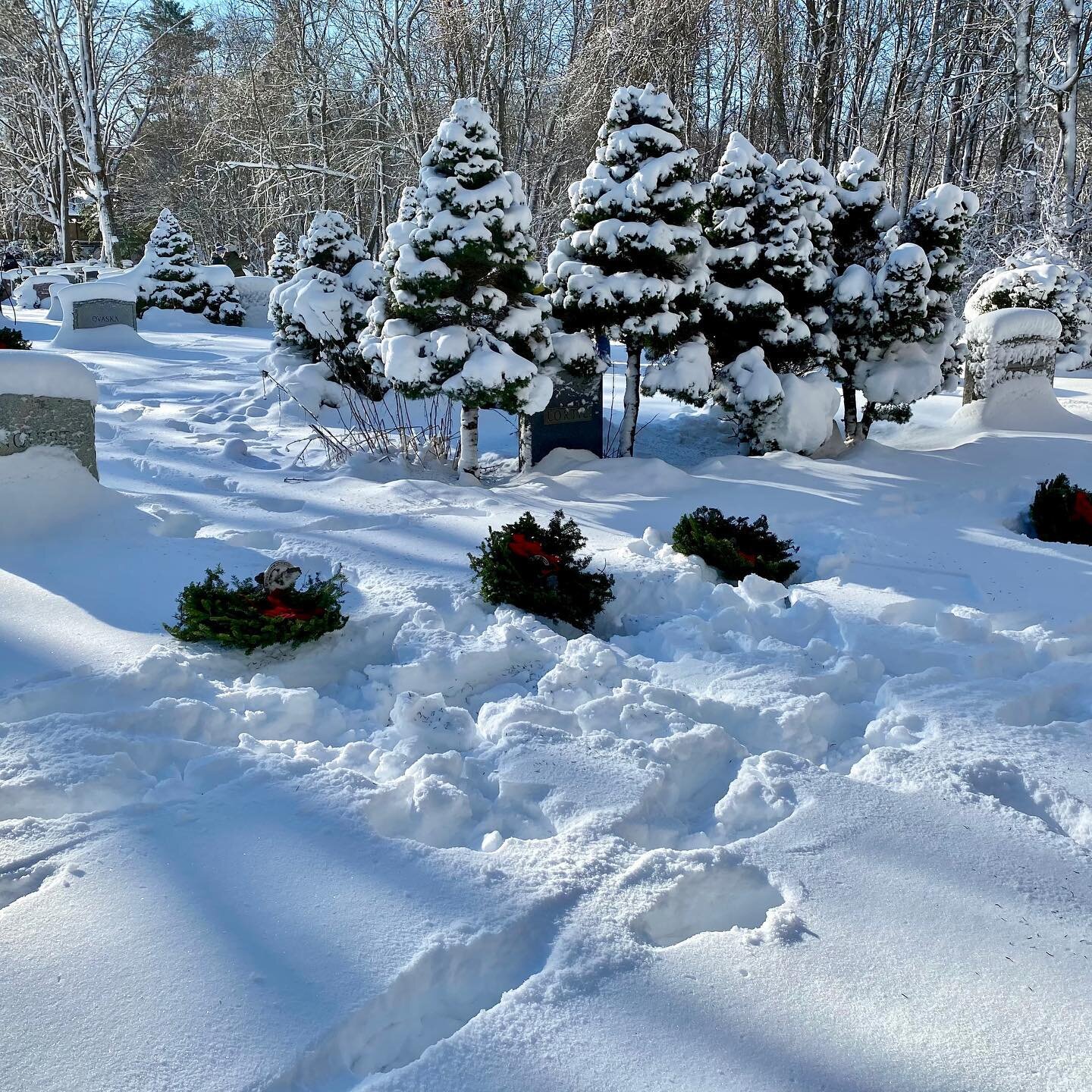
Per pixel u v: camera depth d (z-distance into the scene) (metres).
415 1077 2.33
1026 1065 2.38
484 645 5.04
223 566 6.41
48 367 6.80
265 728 4.26
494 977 2.78
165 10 46.94
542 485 8.91
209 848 3.23
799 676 4.83
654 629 5.54
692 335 9.90
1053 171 23.77
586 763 3.88
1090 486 9.22
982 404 11.98
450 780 3.74
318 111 30.22
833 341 10.27
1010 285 17.08
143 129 44.31
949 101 29.14
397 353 8.54
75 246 49.19
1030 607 5.93
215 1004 2.53
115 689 4.44
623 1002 2.59
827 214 10.51
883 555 6.98
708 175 31.27
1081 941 2.86
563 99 24.88
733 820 3.66
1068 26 22.61
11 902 2.99
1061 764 3.95
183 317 26.25
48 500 6.87
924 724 4.34
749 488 8.91
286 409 12.67
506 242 8.57
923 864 3.24
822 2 26.17
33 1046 2.39
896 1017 2.54
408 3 26.52
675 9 24.45
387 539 7.18
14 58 38.66
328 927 2.84
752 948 2.81
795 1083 2.33
